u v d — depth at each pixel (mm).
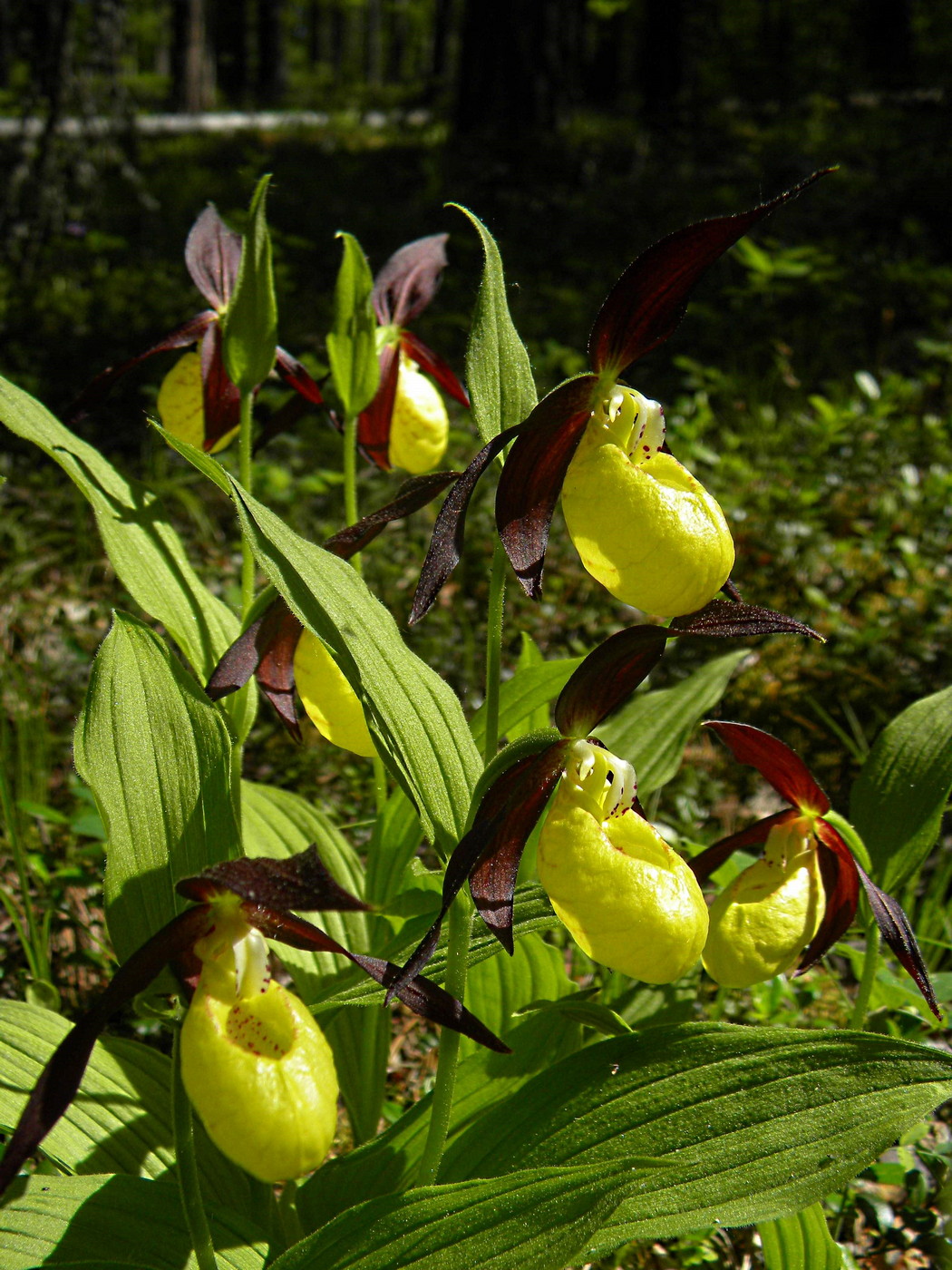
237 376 355
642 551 288
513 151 1918
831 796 529
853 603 662
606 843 291
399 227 1638
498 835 298
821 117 2238
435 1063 415
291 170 2025
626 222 1629
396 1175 325
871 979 360
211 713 314
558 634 642
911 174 1711
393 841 382
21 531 720
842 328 1196
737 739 330
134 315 1199
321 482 786
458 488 277
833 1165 281
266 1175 256
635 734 417
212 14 4438
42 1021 320
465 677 606
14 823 407
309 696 331
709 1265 354
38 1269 274
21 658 581
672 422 860
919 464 842
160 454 847
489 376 292
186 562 365
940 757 357
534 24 2070
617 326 286
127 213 1648
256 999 263
